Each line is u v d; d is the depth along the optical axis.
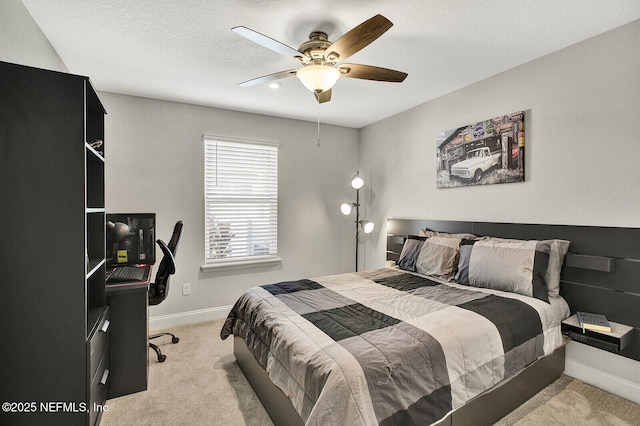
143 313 2.16
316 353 1.45
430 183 3.40
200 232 3.50
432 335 1.58
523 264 2.23
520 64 2.54
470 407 1.61
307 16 1.88
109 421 1.86
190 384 2.26
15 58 1.64
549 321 2.04
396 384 1.34
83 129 1.47
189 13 1.85
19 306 1.38
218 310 3.62
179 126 3.38
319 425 1.21
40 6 1.76
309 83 2.01
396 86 3.00
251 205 3.80
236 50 2.30
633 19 1.93
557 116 2.34
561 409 1.91
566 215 2.29
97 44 2.19
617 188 2.04
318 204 4.24
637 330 1.95
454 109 3.11
